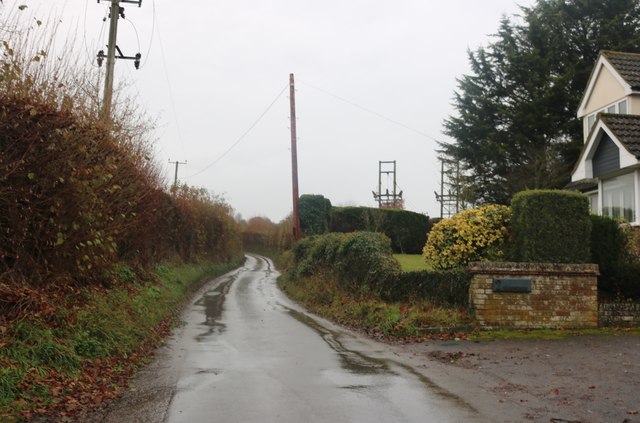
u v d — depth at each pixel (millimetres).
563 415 6164
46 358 7105
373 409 6426
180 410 6336
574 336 11492
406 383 7723
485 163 33656
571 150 30312
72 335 8148
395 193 57969
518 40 34125
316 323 14719
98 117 11523
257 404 6613
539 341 11008
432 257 14438
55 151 8961
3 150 8258
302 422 5922
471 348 10445
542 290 12414
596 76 22922
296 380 7895
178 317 15281
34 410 5809
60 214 9297
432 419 6059
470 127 33812
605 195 18938
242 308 18016
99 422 5871
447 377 8094
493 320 12289
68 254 9883
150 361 9234
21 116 8336
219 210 39562
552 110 31609
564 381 7723
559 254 12719
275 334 12516
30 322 7574
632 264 13062
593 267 12523
